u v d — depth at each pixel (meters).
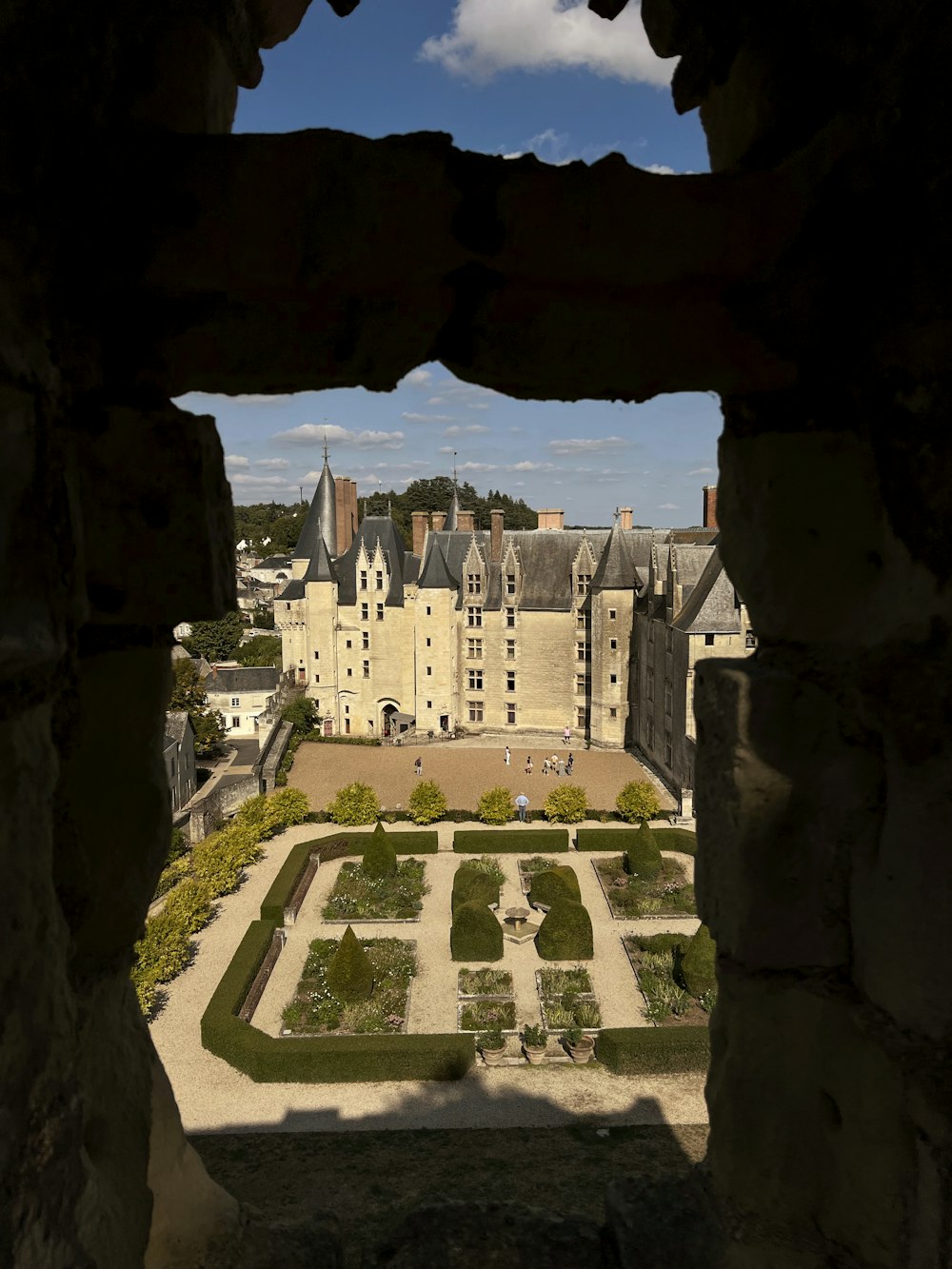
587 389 3.67
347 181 3.16
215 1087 15.82
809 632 3.38
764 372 3.50
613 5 4.22
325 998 18.77
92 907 3.22
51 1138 2.29
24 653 2.36
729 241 3.29
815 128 3.30
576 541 49.97
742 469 3.78
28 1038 2.23
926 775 2.82
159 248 3.14
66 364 2.95
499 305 3.37
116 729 3.24
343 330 3.37
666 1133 14.09
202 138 3.15
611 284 3.34
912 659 2.89
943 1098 2.77
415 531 55.44
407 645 49.88
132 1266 3.18
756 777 3.34
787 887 3.32
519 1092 15.57
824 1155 3.30
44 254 2.74
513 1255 4.04
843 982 3.28
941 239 2.72
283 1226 4.00
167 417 3.10
